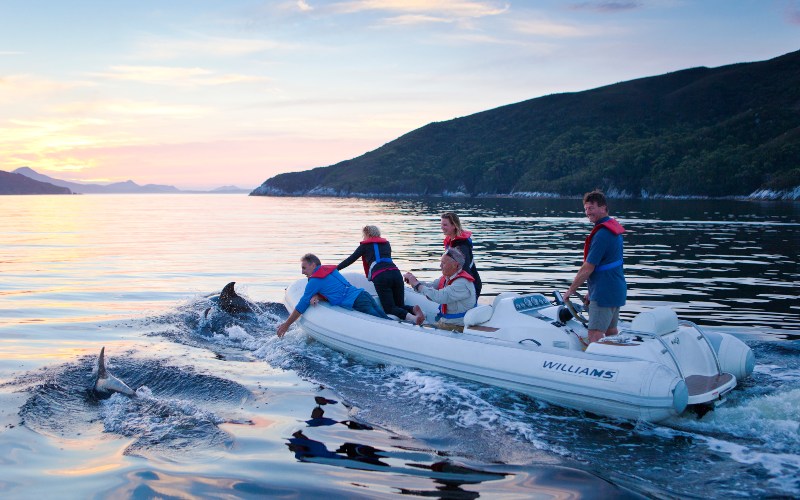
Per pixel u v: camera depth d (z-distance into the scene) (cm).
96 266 1545
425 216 4659
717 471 379
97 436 440
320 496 344
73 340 742
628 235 2498
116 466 386
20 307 978
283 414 491
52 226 3400
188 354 674
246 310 891
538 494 346
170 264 1590
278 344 730
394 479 368
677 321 538
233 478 368
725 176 12625
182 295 1104
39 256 1786
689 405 492
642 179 14625
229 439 434
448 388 552
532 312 622
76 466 387
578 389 496
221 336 779
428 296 667
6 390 532
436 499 340
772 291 1123
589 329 561
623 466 388
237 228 3175
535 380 524
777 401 497
